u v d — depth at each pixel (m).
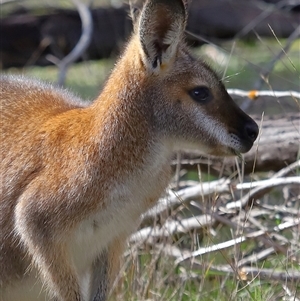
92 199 9.72
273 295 11.13
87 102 11.18
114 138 9.77
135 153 9.85
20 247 10.24
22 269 10.40
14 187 10.07
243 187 12.12
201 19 20.83
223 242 12.24
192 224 12.65
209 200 12.71
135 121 9.85
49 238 9.80
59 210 9.73
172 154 10.63
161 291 11.62
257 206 13.06
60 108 10.57
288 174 12.86
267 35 21.42
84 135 9.84
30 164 10.00
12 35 20.08
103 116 9.84
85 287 10.81
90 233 9.93
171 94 9.93
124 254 11.58
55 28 20.09
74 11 20.31
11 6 21.91
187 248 12.94
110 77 10.16
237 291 10.85
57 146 9.91
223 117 10.04
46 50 20.31
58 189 9.73
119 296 11.37
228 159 13.35
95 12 20.48
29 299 10.69
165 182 10.32
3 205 10.14
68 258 9.96
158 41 9.79
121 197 9.85
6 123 10.38
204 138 10.05
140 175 9.91
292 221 12.38
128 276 11.81
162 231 12.23
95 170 9.70
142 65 9.81
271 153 13.09
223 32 21.08
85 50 20.50
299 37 21.81
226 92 10.16
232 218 12.93
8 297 10.61
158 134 9.98
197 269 12.16
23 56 20.31
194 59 10.05
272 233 12.28
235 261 11.23
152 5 9.55
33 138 10.09
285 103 18.20
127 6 19.92
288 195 13.34
